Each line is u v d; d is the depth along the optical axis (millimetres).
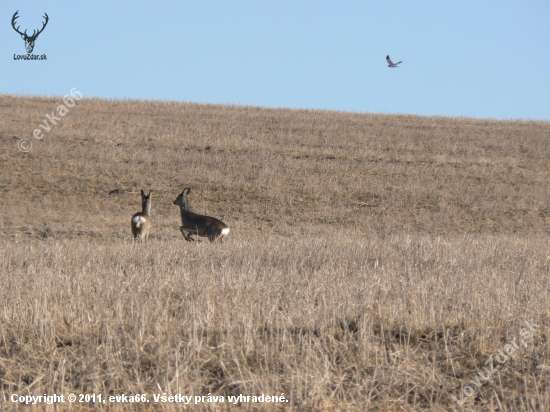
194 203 99188
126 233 81000
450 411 23781
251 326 29484
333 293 36344
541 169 132500
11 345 28797
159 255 51594
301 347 27859
